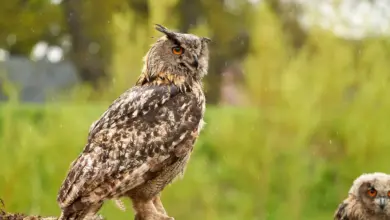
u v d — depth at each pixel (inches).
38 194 573.3
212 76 1206.3
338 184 739.4
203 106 306.3
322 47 661.9
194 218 591.8
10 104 586.2
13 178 565.9
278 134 648.4
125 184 285.1
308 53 673.6
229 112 685.9
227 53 1513.3
